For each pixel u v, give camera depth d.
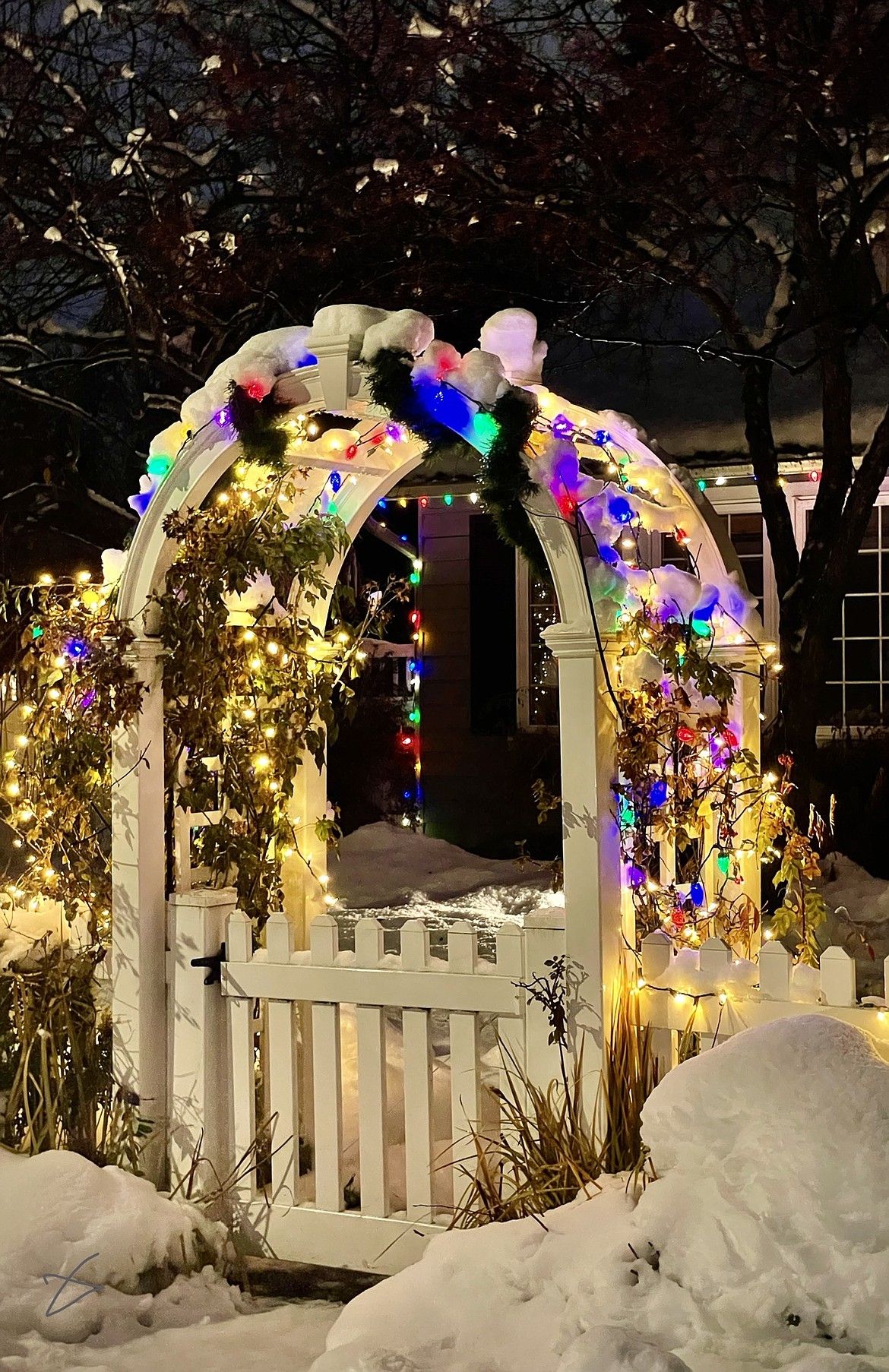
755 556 9.67
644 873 4.19
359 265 9.42
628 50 8.43
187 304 9.40
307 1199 4.28
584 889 3.87
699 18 7.52
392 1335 3.21
